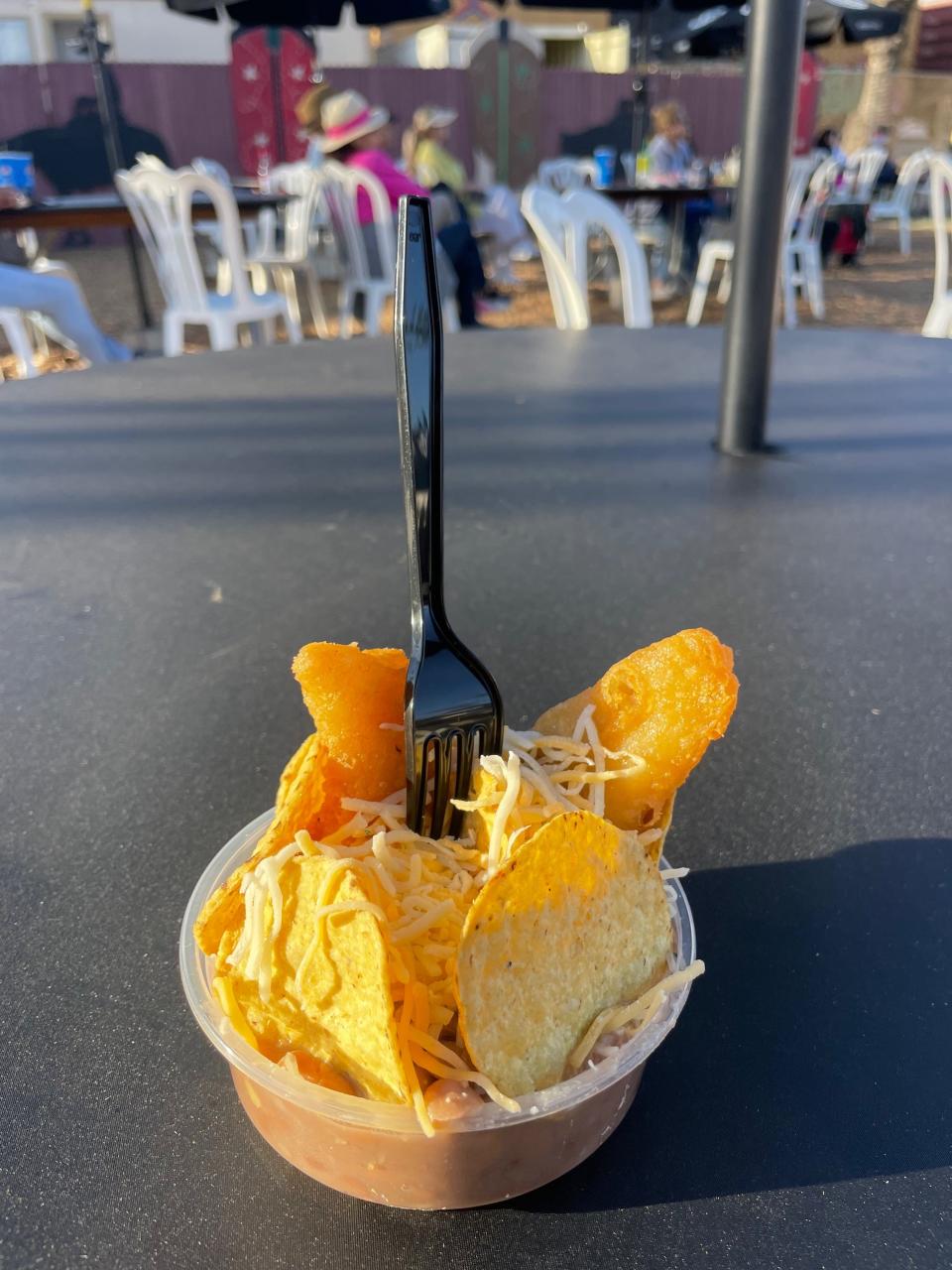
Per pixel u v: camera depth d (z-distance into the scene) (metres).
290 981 0.20
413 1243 0.20
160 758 0.40
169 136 5.62
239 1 3.74
